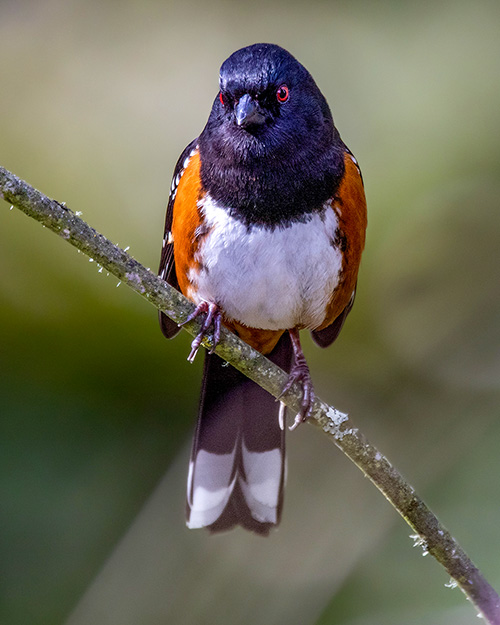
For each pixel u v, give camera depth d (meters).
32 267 10.08
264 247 6.64
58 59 12.09
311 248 6.69
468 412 10.75
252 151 6.54
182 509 9.17
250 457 7.63
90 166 11.34
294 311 7.02
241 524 7.57
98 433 9.50
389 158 11.35
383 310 11.15
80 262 10.08
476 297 11.09
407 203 11.20
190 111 11.84
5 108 11.69
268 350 7.73
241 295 6.87
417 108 11.50
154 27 12.40
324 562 9.49
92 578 8.80
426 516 5.66
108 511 9.12
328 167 6.72
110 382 9.76
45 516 8.94
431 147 11.32
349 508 9.81
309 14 12.38
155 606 8.84
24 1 12.42
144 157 11.45
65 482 9.16
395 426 10.75
